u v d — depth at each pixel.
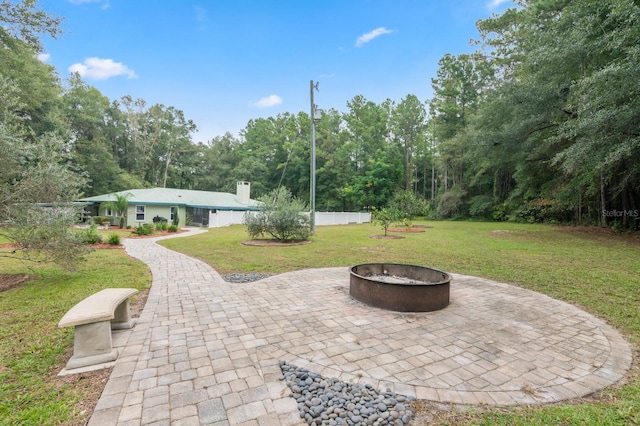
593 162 9.16
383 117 35.09
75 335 2.41
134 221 19.31
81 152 25.42
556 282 5.32
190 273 5.98
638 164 10.59
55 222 4.80
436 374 2.32
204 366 2.40
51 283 5.08
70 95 25.88
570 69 10.69
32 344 2.79
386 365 2.45
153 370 2.33
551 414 1.85
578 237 11.98
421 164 37.09
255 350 2.69
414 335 3.06
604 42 9.09
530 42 12.60
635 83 7.68
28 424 1.73
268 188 36.59
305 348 2.74
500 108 13.07
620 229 13.52
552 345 2.88
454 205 27.77
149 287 4.91
